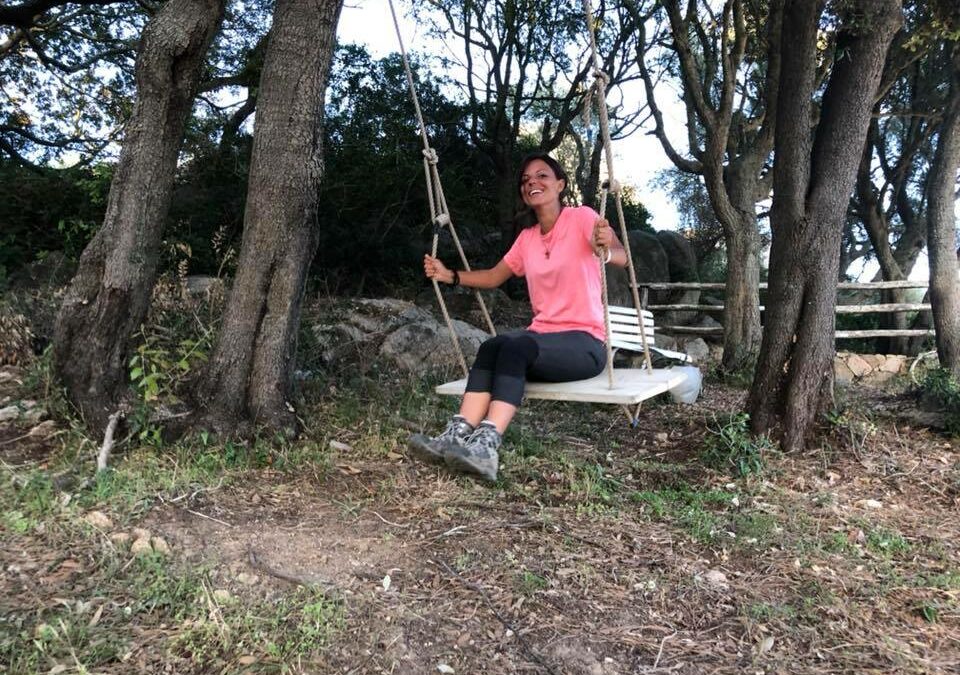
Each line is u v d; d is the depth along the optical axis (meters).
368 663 2.30
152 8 9.62
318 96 4.29
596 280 3.90
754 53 10.95
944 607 2.90
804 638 2.63
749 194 9.66
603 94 3.57
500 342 3.74
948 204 6.91
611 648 2.50
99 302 4.03
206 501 3.38
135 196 4.07
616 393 3.47
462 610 2.64
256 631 2.35
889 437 5.37
